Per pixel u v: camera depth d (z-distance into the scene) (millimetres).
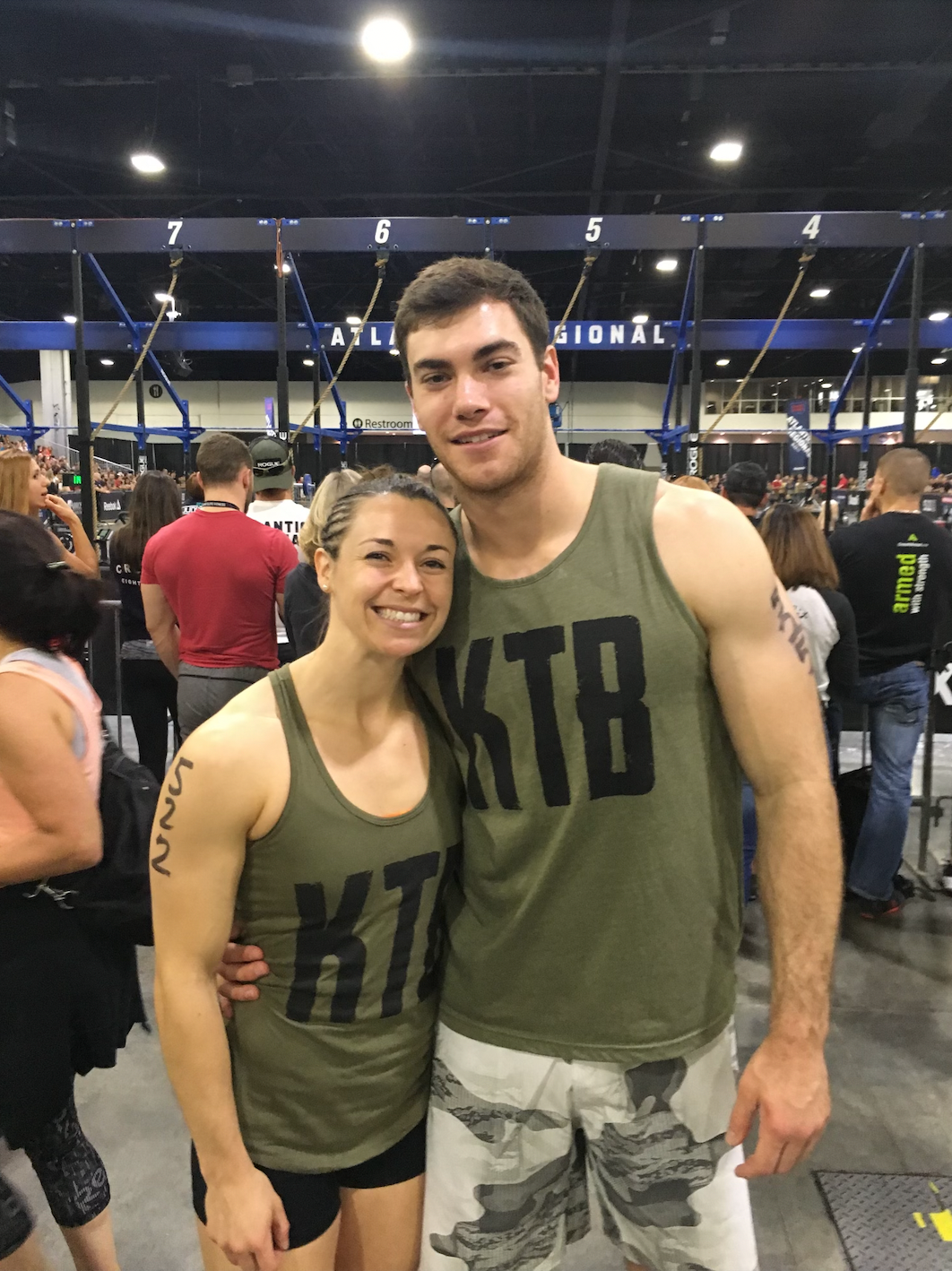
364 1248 1122
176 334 6293
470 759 1024
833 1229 1640
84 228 4379
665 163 7824
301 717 956
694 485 2930
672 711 965
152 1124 1923
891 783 2738
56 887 1215
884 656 2699
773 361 13805
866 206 8898
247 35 5750
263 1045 1009
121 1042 1337
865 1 5270
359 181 8352
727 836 1032
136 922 1259
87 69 6234
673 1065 1016
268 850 953
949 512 5254
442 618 962
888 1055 2148
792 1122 949
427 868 1018
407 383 981
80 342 4434
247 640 2604
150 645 3160
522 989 1033
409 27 5648
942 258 9039
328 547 956
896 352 12562
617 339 6082
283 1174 1019
